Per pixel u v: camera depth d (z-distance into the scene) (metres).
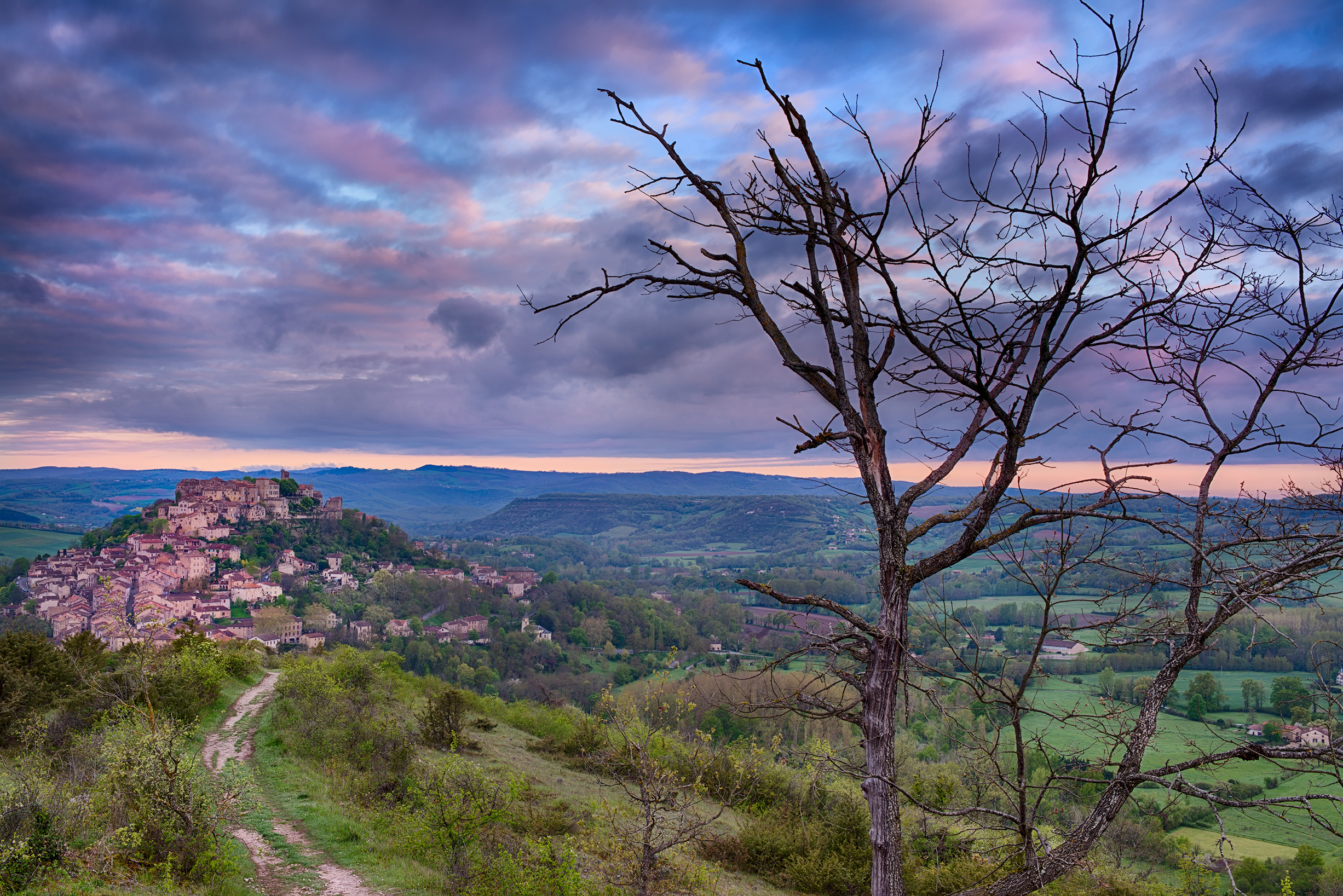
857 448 4.51
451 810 12.39
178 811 11.02
